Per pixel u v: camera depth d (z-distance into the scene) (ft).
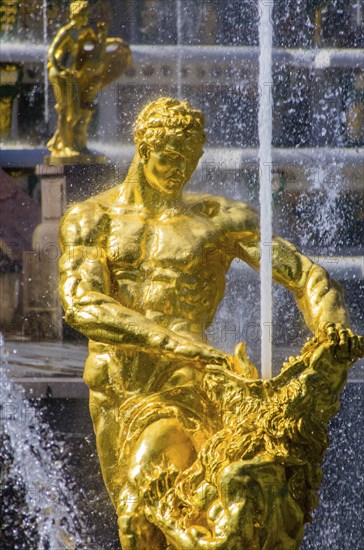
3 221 98.63
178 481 46.26
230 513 44.55
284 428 45.14
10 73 122.93
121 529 46.70
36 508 61.26
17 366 76.33
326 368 45.44
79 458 64.64
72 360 78.48
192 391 48.14
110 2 106.22
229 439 45.60
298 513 45.85
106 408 48.78
